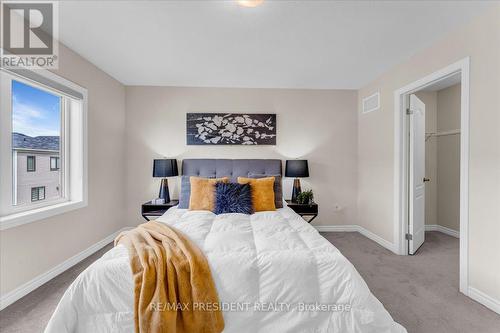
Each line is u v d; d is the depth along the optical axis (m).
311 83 3.51
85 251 2.73
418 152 3.06
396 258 2.77
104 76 3.09
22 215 1.96
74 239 2.57
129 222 3.58
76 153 2.67
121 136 3.49
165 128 3.62
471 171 1.95
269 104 3.70
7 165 1.94
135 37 2.27
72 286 1.30
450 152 3.68
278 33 2.20
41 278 2.14
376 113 3.30
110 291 1.29
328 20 2.00
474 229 1.93
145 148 3.60
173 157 3.62
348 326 1.29
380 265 2.58
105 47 2.46
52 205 2.39
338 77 3.29
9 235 1.87
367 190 3.53
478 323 1.66
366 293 1.33
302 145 3.73
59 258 2.36
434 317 1.72
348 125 3.78
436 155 3.89
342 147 3.77
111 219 3.26
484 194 1.86
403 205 2.87
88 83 2.78
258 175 3.40
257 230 1.88
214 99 3.65
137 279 1.26
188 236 1.68
